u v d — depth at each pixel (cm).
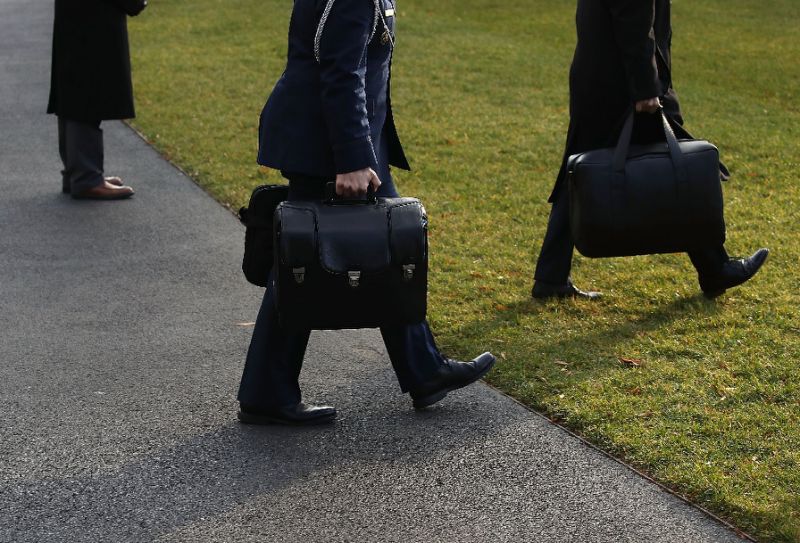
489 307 672
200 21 2094
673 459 472
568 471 471
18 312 685
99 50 922
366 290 451
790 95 1462
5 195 970
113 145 1167
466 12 2208
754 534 418
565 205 672
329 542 421
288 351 514
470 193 963
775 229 836
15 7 2477
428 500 450
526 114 1312
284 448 498
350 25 446
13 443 505
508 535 423
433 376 520
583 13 636
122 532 429
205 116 1301
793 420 507
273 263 479
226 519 438
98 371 591
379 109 477
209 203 947
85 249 816
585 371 570
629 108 612
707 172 589
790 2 2325
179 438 509
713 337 611
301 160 464
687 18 2139
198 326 661
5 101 1409
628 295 690
